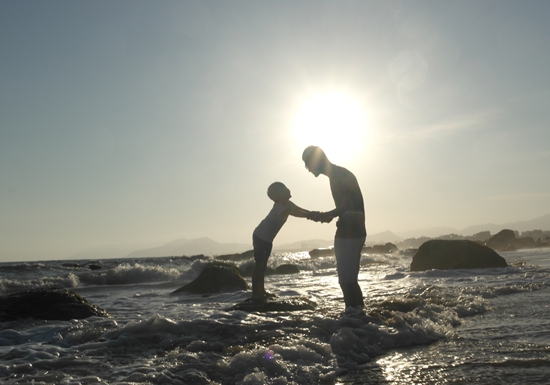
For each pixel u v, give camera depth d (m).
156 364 3.21
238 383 2.71
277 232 6.28
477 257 13.32
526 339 3.94
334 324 4.25
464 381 2.83
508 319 4.96
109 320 5.04
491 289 7.34
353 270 5.32
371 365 3.28
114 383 2.74
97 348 3.70
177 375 2.89
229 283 9.46
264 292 6.32
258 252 6.23
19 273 18.61
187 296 8.86
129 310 6.47
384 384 2.83
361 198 5.43
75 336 4.15
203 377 2.88
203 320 4.41
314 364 3.18
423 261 13.87
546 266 12.80
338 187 5.38
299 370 3.03
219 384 2.78
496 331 4.32
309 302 5.92
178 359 3.29
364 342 3.75
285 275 15.11
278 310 5.43
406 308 5.39
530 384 2.72
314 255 35.03
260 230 6.20
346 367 3.19
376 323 4.42
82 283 15.20
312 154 5.44
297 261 22.98
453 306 5.77
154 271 16.44
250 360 3.10
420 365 3.23
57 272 19.38
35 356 3.47
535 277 9.70
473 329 4.47
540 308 5.62
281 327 4.20
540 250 33.34
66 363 3.27
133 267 16.80
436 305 5.55
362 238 5.37
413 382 2.85
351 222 5.32
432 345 3.87
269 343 3.67
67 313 5.46
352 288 5.31
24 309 5.34
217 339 3.93
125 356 3.48
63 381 2.81
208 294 9.04
